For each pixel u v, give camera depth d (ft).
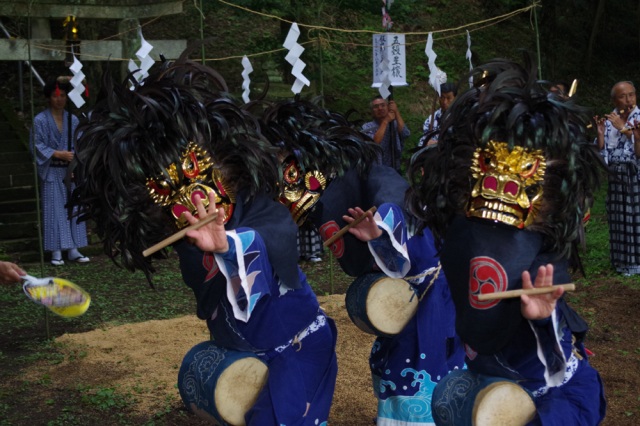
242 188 10.55
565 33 60.95
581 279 25.34
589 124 9.09
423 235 12.94
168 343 19.76
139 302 24.68
